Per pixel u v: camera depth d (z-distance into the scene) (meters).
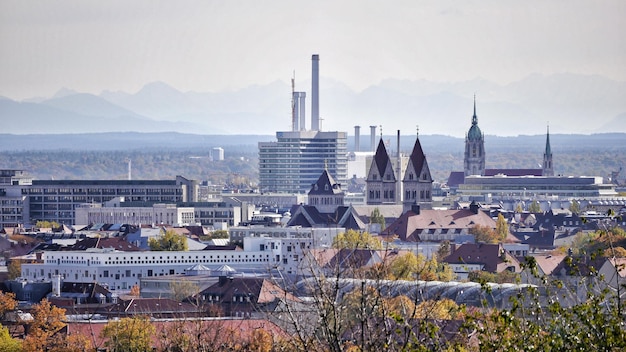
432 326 135.50
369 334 135.00
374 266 149.25
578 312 138.00
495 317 138.75
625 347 134.88
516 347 137.38
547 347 136.50
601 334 136.38
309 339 137.88
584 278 144.75
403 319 136.50
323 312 137.50
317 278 143.38
